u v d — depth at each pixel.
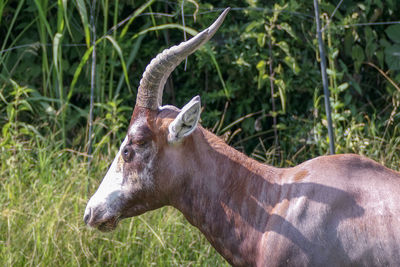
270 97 21.92
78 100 22.97
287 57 19.91
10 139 19.33
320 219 10.35
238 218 11.21
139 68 22.48
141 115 11.50
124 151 11.58
